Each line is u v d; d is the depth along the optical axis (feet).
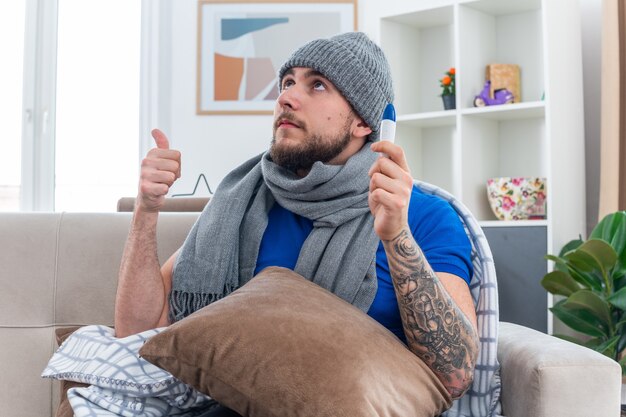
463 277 4.87
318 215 5.09
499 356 4.97
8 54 16.15
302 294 4.18
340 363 3.76
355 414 3.61
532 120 12.10
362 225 5.10
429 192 5.49
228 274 5.15
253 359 3.78
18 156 16.15
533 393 4.29
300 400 3.67
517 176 12.23
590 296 8.73
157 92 15.40
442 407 4.27
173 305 5.19
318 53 5.11
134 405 4.34
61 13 16.07
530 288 10.69
